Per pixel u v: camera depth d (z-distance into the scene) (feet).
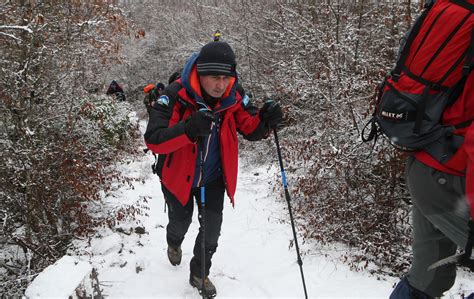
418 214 7.21
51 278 8.47
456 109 6.00
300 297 11.16
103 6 21.61
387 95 6.67
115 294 11.17
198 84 9.02
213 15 41.96
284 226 15.98
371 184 15.23
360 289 11.48
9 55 16.90
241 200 19.36
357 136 15.80
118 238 14.85
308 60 22.36
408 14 16.76
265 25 31.14
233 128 9.96
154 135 8.85
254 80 31.55
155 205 18.93
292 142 20.26
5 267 15.51
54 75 18.26
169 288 11.34
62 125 18.53
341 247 14.24
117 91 41.39
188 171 9.65
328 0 21.42
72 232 16.03
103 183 19.56
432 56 6.00
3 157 14.93
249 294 11.30
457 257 5.61
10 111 16.01
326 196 15.79
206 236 10.37
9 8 16.88
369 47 20.98
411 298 7.37
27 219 14.98
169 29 52.21
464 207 6.02
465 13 5.83
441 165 6.11
